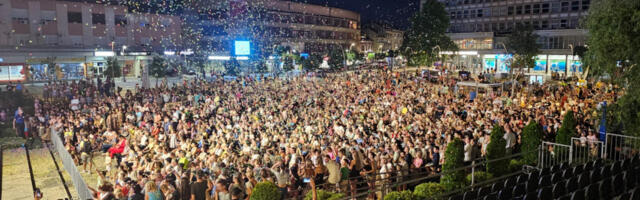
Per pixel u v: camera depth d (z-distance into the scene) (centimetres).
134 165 1532
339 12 10262
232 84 4069
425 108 2370
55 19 5484
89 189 1292
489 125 1633
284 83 4372
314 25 9444
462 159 1052
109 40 5975
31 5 5281
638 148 1206
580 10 6341
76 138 2136
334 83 4184
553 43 6450
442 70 5325
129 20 6194
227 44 7838
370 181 1116
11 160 1989
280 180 1109
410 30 6269
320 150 1427
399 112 2258
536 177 1042
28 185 1617
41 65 4950
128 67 5878
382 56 8688
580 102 2262
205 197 1074
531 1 6862
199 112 2647
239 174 1042
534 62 5697
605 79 1302
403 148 1488
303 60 7256
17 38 5181
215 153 1588
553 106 2086
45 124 2448
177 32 6844
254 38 8075
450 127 1659
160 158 1540
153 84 5019
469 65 7331
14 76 4666
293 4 8900
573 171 1055
